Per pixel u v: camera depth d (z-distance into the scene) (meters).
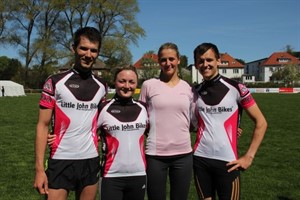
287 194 7.12
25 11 58.44
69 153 4.10
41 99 4.09
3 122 18.91
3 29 60.00
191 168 4.89
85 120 4.16
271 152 11.08
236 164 4.33
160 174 4.83
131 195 4.56
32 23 60.81
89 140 4.20
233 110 4.50
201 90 4.66
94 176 4.24
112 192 4.45
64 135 4.11
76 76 4.17
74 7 57.03
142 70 81.38
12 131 15.66
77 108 4.12
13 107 28.95
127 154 4.46
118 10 56.84
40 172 4.06
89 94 4.19
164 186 4.89
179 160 4.84
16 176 8.27
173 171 4.90
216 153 4.49
